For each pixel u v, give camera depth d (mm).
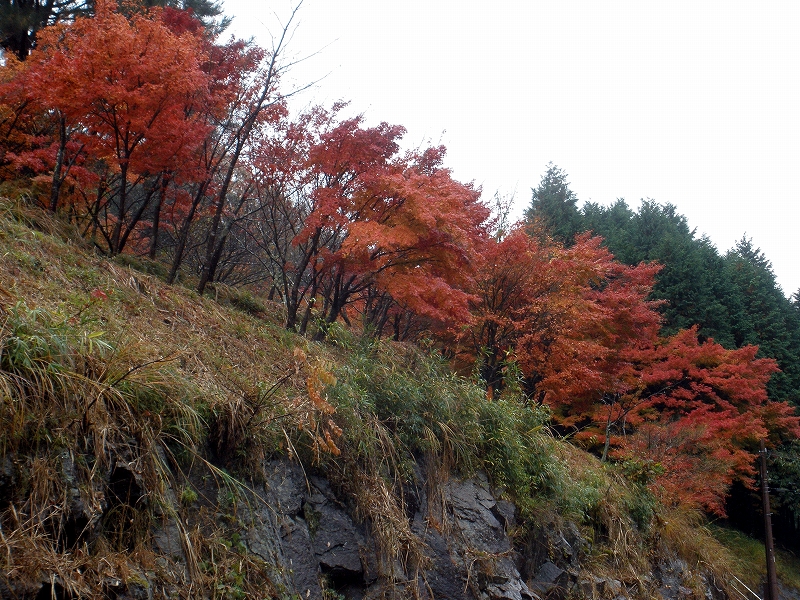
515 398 12359
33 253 7816
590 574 10375
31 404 4664
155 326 7750
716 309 31750
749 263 40938
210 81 11719
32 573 3998
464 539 8258
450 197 11984
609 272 21656
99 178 11500
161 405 5684
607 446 18172
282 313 13734
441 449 9078
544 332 17359
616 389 20438
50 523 4344
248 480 6223
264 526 5961
